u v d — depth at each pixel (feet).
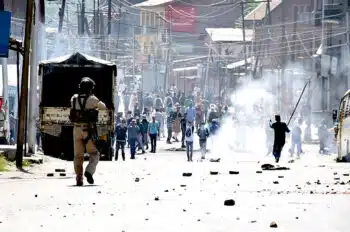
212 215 57.52
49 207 63.00
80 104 86.94
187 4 608.19
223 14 602.44
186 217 56.39
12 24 250.37
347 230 49.70
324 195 73.72
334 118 182.29
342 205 64.23
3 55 130.52
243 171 116.16
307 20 395.96
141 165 136.56
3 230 50.01
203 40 586.86
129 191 78.07
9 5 240.73
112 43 547.08
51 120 155.12
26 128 141.08
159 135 297.33
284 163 151.74
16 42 132.87
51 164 131.95
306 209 61.21
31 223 53.42
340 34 311.47
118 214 58.29
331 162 160.15
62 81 160.25
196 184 88.22
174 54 597.11
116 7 631.15
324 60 310.24
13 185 85.10
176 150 246.06
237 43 513.86
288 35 414.41
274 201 67.67
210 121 272.92
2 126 189.88
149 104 363.97
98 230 50.08
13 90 243.40
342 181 93.66
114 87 157.58
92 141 86.43
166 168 126.00
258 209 61.36
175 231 49.55
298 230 49.70
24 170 114.73
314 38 389.19
